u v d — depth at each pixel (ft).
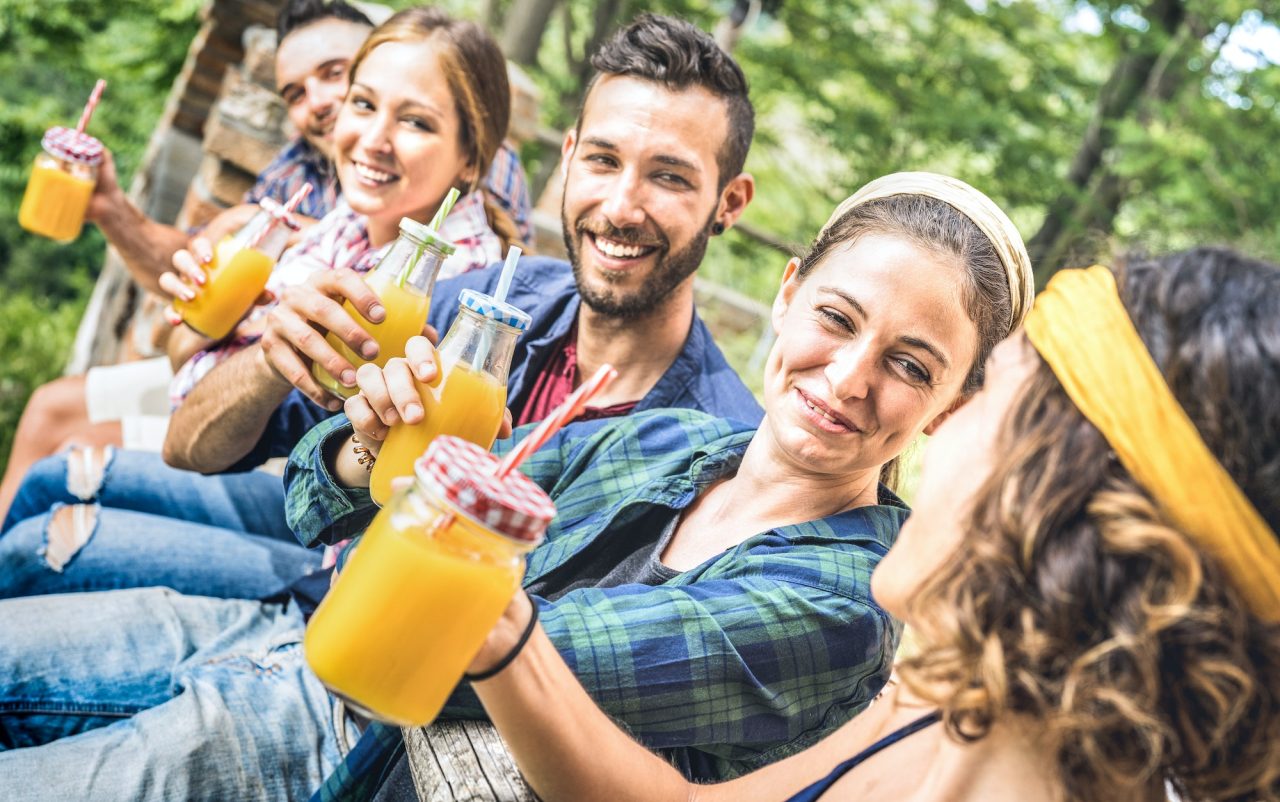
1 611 7.31
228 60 16.67
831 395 5.73
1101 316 3.66
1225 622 3.47
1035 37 34.96
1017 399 3.87
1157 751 3.47
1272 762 3.55
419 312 6.52
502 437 6.21
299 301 6.44
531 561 6.44
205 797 6.27
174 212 17.30
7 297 37.76
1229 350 3.43
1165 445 3.48
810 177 36.55
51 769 5.98
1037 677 3.62
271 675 7.02
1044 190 33.17
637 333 8.38
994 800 3.87
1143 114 32.32
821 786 4.44
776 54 34.12
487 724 5.48
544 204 22.48
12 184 39.68
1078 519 3.63
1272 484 3.43
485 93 9.67
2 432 18.13
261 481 10.19
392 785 5.82
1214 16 30.76
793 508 6.17
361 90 9.53
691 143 8.02
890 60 35.22
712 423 6.92
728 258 31.30
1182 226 29.55
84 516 8.77
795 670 5.58
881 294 5.64
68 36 35.09
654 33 8.10
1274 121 30.32
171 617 7.70
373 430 5.86
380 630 4.07
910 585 4.08
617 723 5.33
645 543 6.41
